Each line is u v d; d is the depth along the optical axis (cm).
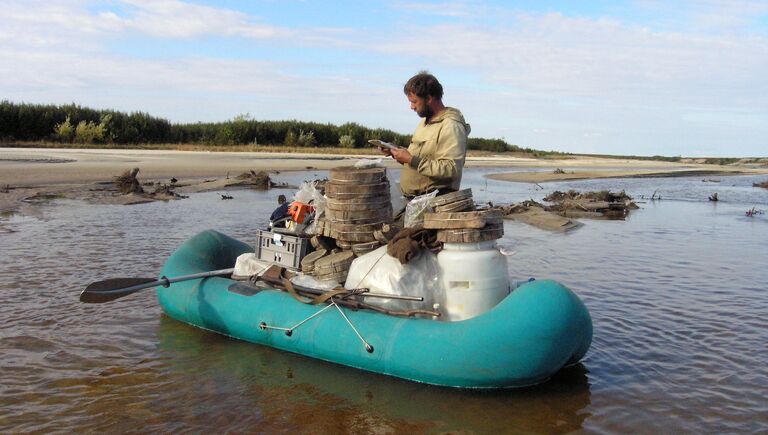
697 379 532
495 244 562
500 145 8331
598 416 462
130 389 500
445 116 583
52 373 526
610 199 1997
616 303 766
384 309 541
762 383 525
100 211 1505
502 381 494
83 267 883
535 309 491
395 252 536
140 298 756
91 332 629
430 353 500
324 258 595
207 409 467
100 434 427
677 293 817
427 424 448
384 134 6506
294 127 6306
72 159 3212
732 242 1255
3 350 573
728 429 443
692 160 8769
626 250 1144
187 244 736
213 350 588
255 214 1523
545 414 465
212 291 645
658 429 443
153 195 1853
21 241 1070
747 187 3167
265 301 599
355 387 508
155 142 5503
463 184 2962
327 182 641
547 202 2066
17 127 4712
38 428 433
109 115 5178
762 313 727
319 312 560
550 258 1053
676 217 1733
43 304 710
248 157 4331
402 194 628
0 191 1798
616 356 584
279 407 472
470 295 532
